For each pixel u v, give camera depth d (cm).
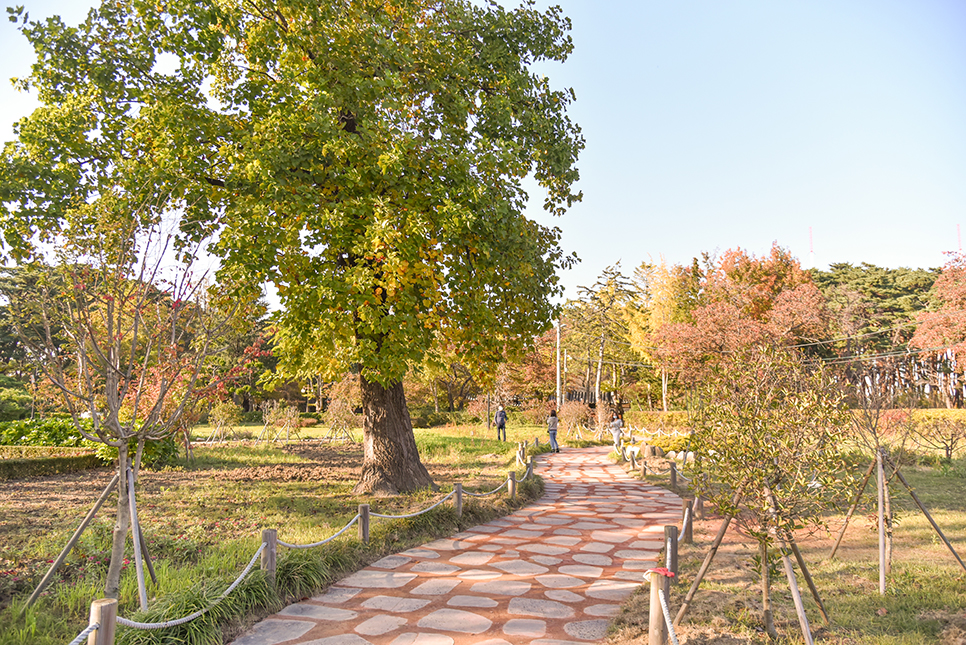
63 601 552
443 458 2080
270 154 939
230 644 509
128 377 547
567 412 3428
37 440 1856
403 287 1045
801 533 948
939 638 505
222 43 1077
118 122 1036
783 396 541
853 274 5547
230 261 910
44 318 540
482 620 569
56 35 975
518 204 1184
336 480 1447
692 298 4506
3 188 872
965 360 3166
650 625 459
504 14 1264
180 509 1017
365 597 638
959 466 1681
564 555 830
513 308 1245
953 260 3403
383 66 1088
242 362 737
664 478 1695
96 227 571
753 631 521
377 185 1065
